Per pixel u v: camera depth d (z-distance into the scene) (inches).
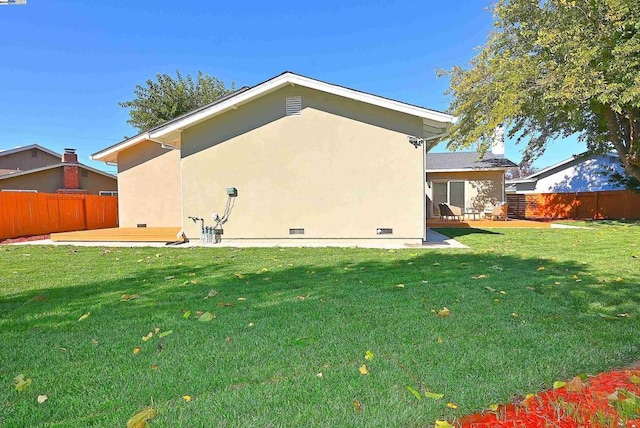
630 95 414.6
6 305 164.2
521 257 277.4
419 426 74.5
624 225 601.6
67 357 108.5
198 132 413.4
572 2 447.2
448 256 288.7
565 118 626.8
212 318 141.5
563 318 135.6
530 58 509.7
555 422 75.2
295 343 116.0
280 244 398.0
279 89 403.5
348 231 397.1
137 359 106.5
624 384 89.2
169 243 417.7
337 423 74.9
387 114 389.1
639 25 417.1
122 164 538.6
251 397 85.1
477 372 95.5
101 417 78.2
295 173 403.2
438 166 720.3
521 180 1105.4
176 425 74.8
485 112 561.0
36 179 818.8
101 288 195.5
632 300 157.8
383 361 102.8
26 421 77.0
